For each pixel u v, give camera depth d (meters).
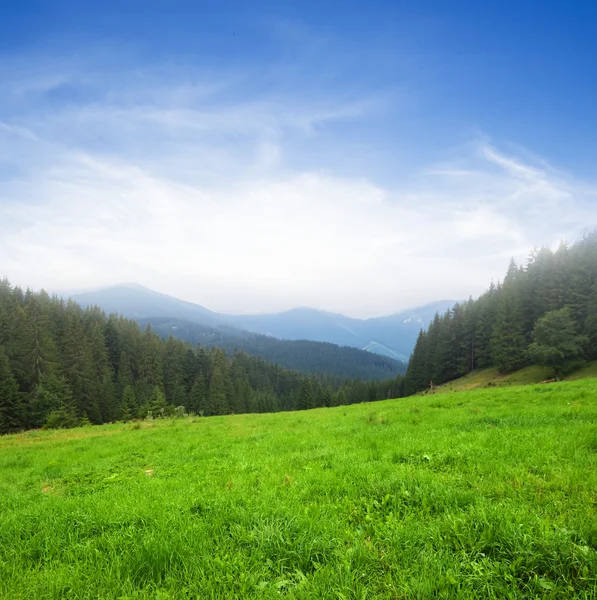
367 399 120.94
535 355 55.06
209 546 4.12
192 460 10.72
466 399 21.62
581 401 14.88
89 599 3.45
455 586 3.14
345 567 3.46
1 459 15.12
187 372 105.31
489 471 6.07
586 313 55.81
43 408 56.44
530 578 3.14
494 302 76.81
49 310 92.62
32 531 5.23
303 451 9.80
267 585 3.40
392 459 7.69
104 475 10.15
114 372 93.25
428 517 4.52
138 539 4.42
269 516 4.74
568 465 5.93
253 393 114.38
